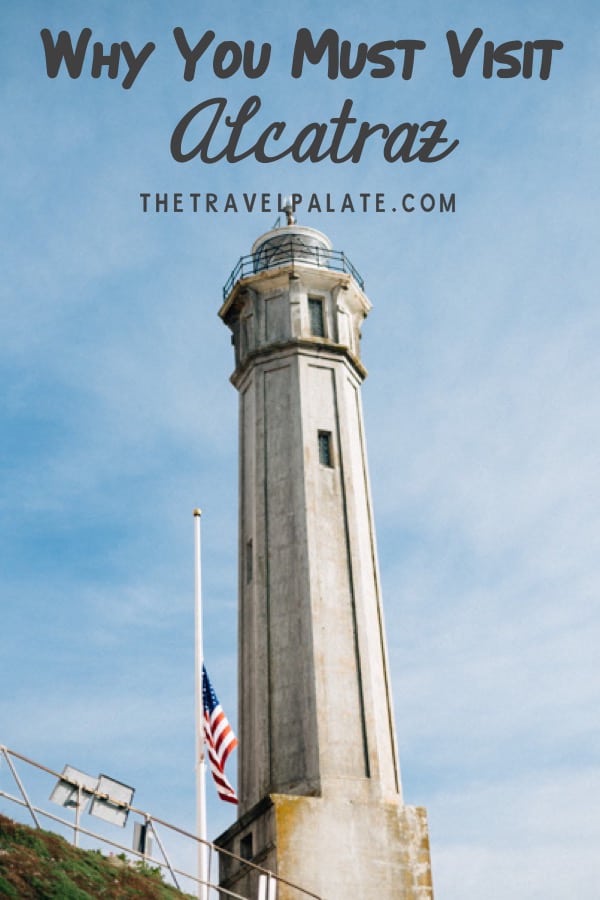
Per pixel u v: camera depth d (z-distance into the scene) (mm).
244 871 31094
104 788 26078
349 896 29656
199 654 33125
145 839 26359
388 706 34906
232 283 43125
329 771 31891
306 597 34938
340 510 37250
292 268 41344
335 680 33688
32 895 23391
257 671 34438
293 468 37625
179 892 27391
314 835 30328
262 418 39219
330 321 41312
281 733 33250
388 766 33344
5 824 25375
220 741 31281
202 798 30594
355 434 39750
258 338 40750
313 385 39594
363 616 35312
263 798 31141
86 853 26469
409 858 30906
